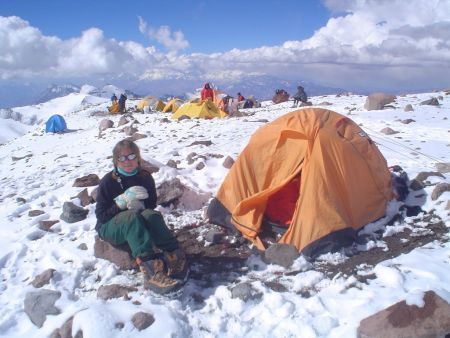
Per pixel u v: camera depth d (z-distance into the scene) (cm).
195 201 725
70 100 19775
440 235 552
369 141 638
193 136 1384
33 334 431
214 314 436
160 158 1055
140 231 485
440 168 777
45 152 1620
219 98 2469
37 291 473
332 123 621
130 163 522
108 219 510
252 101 2573
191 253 574
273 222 613
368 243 548
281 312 424
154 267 472
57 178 1023
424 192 658
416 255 500
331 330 392
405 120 1347
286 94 2812
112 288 477
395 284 446
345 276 482
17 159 1552
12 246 614
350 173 580
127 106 3956
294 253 518
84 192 764
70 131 2475
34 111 18712
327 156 573
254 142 643
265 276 504
